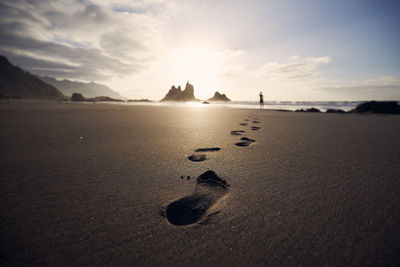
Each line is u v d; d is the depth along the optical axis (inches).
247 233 40.5
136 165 81.5
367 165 82.0
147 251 35.8
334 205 50.8
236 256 34.6
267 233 40.4
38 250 35.6
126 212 47.7
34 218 44.6
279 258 34.0
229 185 63.4
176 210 49.8
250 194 57.2
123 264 32.9
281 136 150.7
